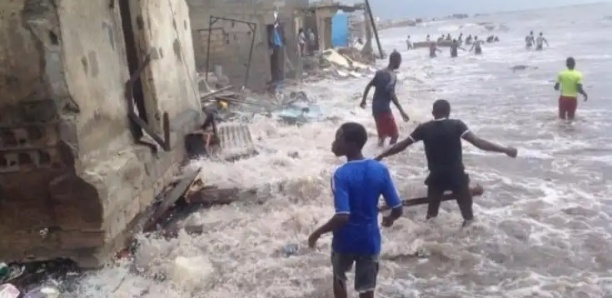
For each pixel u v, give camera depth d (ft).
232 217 24.23
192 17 66.08
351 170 14.73
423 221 23.07
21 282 19.01
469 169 31.22
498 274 18.65
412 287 18.01
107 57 22.84
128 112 24.52
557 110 49.42
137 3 26.55
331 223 14.25
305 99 56.95
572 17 429.79
